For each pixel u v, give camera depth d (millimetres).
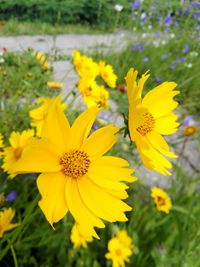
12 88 307
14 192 194
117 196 93
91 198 92
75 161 91
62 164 91
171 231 256
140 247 249
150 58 507
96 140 95
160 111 110
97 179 93
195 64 505
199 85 424
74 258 223
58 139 91
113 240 232
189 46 625
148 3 776
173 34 642
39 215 212
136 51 540
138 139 93
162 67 471
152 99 110
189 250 222
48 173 89
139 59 494
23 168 85
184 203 283
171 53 602
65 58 512
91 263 230
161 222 256
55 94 267
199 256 224
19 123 243
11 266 207
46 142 87
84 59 214
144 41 613
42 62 279
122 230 244
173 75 465
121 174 95
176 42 639
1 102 260
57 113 90
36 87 270
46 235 210
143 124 107
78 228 89
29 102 255
